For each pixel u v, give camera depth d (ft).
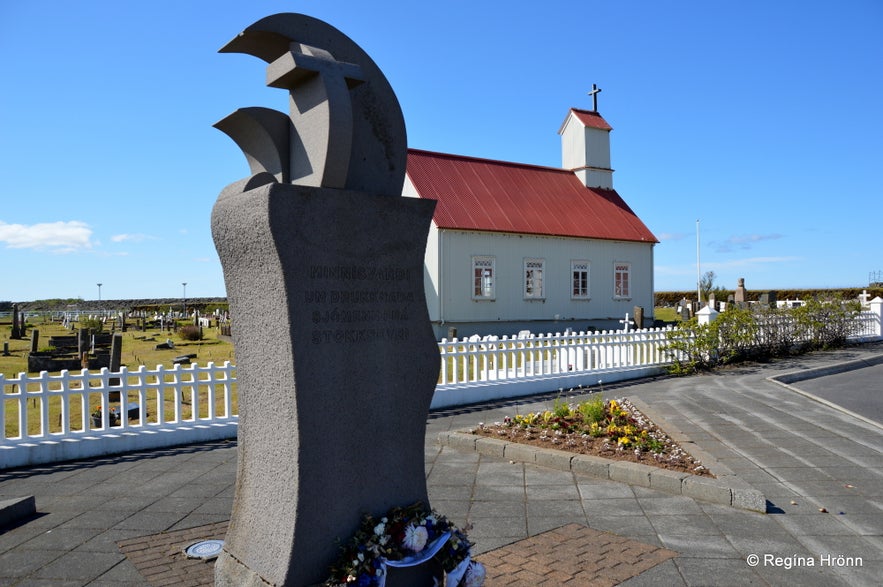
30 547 16.69
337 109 12.45
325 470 12.40
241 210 12.67
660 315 145.69
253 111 13.35
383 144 14.39
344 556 12.07
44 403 26.66
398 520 12.70
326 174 12.58
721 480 20.11
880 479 21.68
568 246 101.45
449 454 26.04
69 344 83.46
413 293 14.05
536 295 97.81
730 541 16.48
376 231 13.39
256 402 12.98
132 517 19.08
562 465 23.44
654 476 21.01
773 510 18.76
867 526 17.47
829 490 20.53
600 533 17.13
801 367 52.60
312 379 12.31
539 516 18.53
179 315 173.88
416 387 13.99
